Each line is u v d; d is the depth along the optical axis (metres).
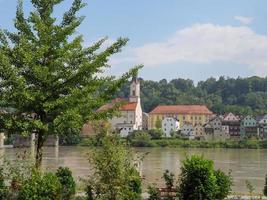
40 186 14.69
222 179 20.88
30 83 18.50
